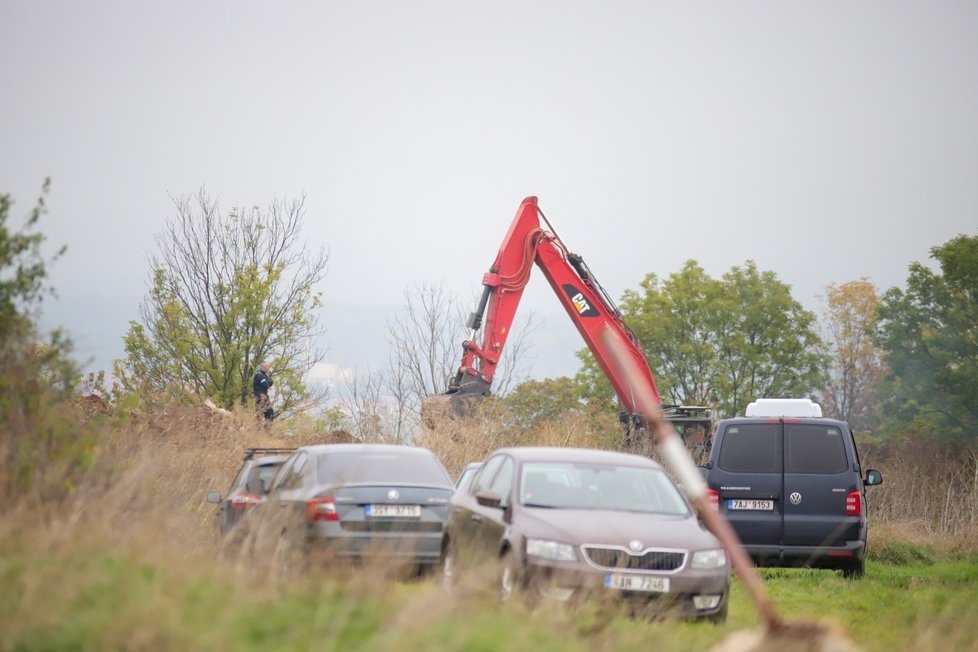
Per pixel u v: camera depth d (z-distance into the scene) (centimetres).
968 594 5453
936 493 9675
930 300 17575
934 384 17200
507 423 9912
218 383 13188
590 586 3691
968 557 7994
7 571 2802
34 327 4203
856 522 6153
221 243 13838
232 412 9944
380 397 9900
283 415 12938
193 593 2739
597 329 12019
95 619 2445
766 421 6300
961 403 16962
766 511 6197
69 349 4284
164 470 5219
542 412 16312
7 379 4003
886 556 7950
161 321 13225
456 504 4753
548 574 3841
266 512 4391
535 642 2620
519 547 3928
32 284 4303
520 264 12038
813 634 2216
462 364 11694
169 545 3394
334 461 5047
